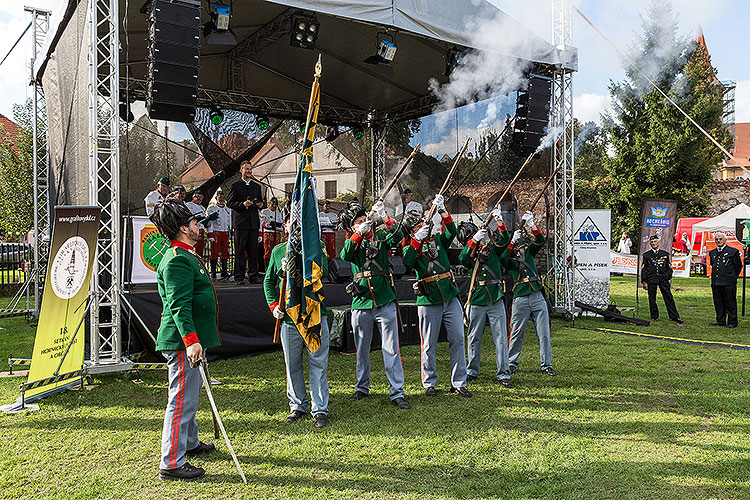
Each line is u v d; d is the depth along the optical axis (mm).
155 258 7641
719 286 10125
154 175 11117
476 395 5578
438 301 5543
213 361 7270
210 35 8938
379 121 14570
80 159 7121
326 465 3857
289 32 10594
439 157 13117
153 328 7004
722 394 5531
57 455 4070
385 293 5387
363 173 14703
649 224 12477
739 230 11812
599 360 7160
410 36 10180
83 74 6910
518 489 3484
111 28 6383
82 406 5281
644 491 3453
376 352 7832
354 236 5371
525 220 6465
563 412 4996
